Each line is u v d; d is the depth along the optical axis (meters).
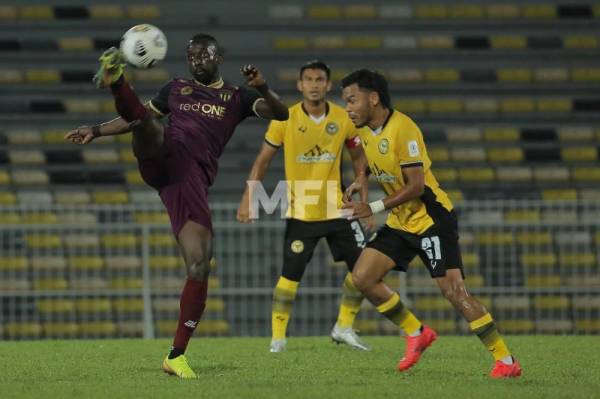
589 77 73.00
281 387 20.45
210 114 23.55
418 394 19.34
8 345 34.84
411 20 75.00
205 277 22.86
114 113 70.12
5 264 58.16
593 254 59.44
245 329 55.62
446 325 56.56
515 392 19.61
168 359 23.09
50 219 59.25
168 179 22.91
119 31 73.31
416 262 55.91
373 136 23.66
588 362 26.98
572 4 75.56
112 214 60.09
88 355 29.81
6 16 73.19
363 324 56.66
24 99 70.25
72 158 67.62
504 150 68.25
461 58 73.56
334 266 56.19
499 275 59.16
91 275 58.47
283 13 74.56
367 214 23.17
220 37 73.06
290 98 70.50
